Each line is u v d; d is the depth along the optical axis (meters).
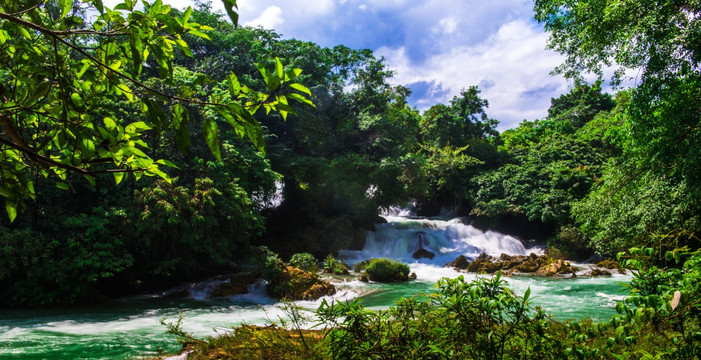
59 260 13.03
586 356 2.53
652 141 10.45
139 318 11.29
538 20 11.82
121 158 1.64
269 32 29.19
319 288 14.20
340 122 29.02
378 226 27.67
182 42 1.46
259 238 23.25
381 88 32.88
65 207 14.30
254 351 4.33
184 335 5.45
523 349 2.76
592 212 13.44
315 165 25.20
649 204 10.91
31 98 1.54
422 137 44.22
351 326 2.95
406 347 2.73
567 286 16.17
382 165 25.94
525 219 29.94
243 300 14.00
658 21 8.34
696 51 8.25
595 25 9.92
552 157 31.95
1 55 1.63
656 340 2.99
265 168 20.06
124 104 14.57
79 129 1.54
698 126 9.55
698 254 2.54
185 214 15.28
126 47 1.43
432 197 36.34
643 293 2.61
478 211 30.03
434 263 22.48
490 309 2.63
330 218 26.20
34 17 1.55
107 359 7.50
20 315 11.34
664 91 9.30
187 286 15.54
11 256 12.05
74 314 11.64
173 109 1.36
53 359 7.53
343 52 31.23
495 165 37.03
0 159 1.72
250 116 1.30
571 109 52.47
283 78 1.36
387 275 17.55
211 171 16.69
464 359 2.66
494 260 21.67
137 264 14.93
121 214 13.85
